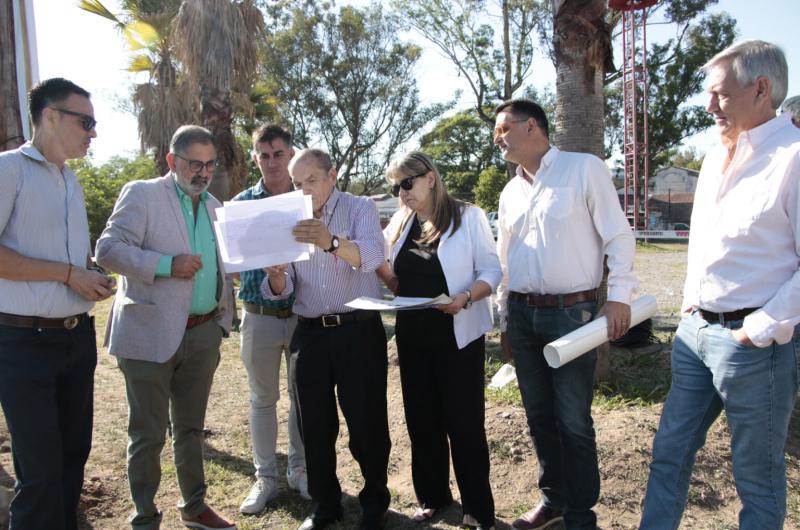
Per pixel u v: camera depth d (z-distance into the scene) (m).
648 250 24.08
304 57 31.28
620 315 2.71
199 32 10.61
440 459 3.29
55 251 2.57
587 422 2.90
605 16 4.61
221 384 5.81
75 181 2.73
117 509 3.45
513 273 3.04
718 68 2.33
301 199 2.66
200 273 3.04
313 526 3.14
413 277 3.12
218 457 4.18
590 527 2.95
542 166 2.93
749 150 2.29
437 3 26.12
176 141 2.92
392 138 33.59
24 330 2.47
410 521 3.30
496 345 6.69
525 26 25.83
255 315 3.47
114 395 5.52
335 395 3.25
